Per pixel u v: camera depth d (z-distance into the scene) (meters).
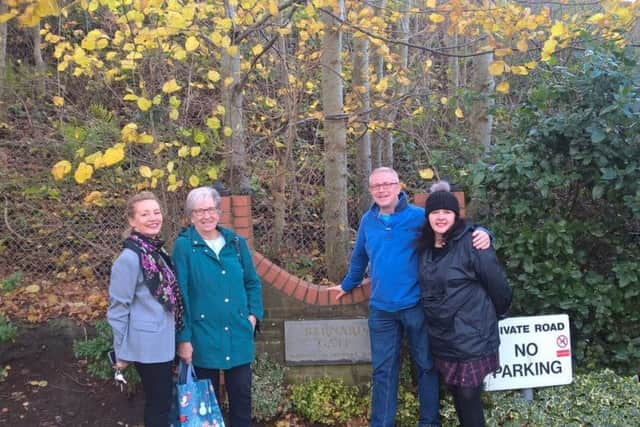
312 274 5.29
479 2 4.54
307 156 5.78
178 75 4.96
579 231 3.81
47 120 5.35
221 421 3.05
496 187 3.97
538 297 3.77
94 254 5.20
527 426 3.41
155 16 4.34
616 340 3.78
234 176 4.57
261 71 5.57
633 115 3.46
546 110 3.94
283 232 5.57
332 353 3.89
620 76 3.54
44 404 3.94
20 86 5.35
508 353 3.61
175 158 4.46
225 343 3.09
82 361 4.31
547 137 3.77
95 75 4.94
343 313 3.90
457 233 3.09
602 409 3.43
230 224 3.87
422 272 3.16
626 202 3.55
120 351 2.84
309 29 4.72
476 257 3.03
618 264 3.67
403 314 3.32
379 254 3.34
